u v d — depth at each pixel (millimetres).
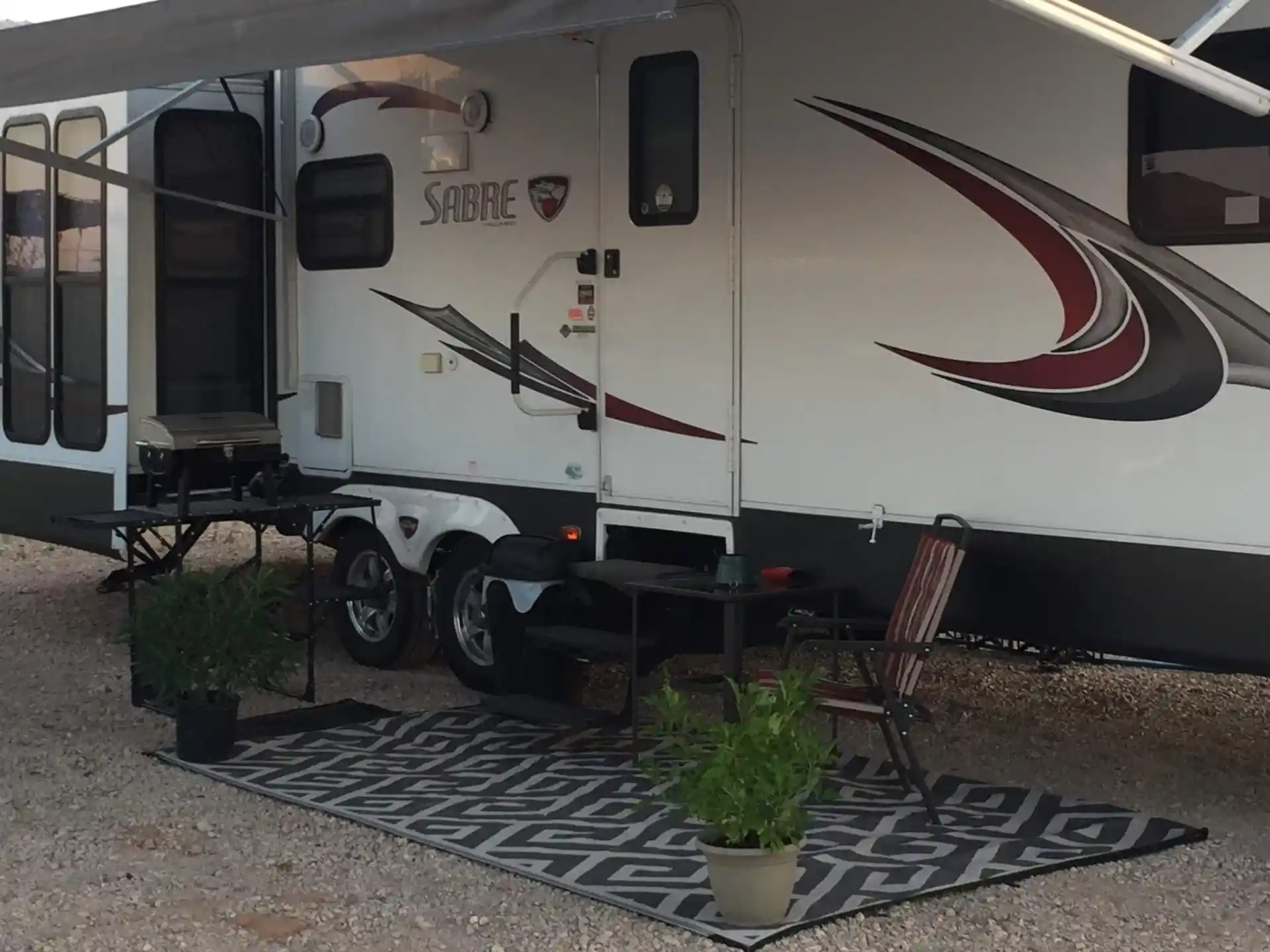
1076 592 4855
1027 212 4891
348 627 7379
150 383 7277
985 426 5023
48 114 7684
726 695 5195
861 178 5273
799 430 5488
